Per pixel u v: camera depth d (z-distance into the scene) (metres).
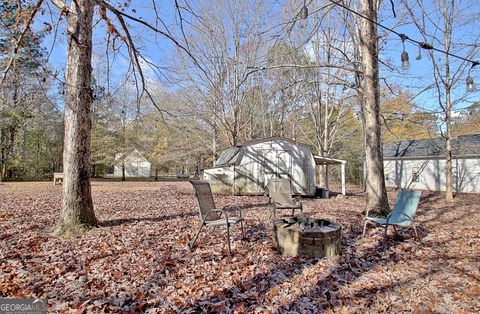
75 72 5.35
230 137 18.23
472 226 6.52
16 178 24.17
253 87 20.03
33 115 19.20
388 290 3.19
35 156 24.62
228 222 4.50
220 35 16.17
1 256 3.97
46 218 6.69
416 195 5.22
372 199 7.30
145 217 7.04
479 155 15.92
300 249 4.18
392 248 4.71
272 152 14.27
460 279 3.50
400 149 21.41
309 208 9.31
